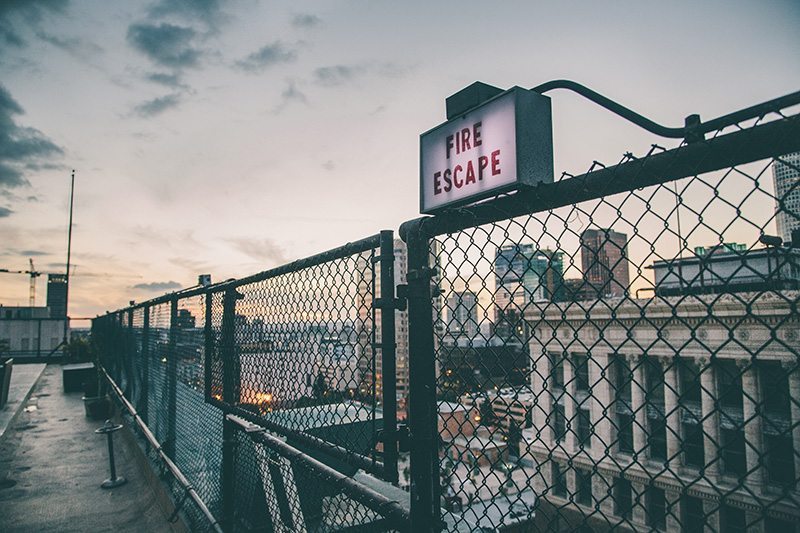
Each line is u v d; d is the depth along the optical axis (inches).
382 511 81.0
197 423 184.2
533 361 57.7
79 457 298.5
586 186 56.8
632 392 634.2
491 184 63.9
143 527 196.7
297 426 102.7
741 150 47.2
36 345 1194.6
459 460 66.4
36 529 197.2
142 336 294.2
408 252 79.8
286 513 127.2
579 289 53.7
